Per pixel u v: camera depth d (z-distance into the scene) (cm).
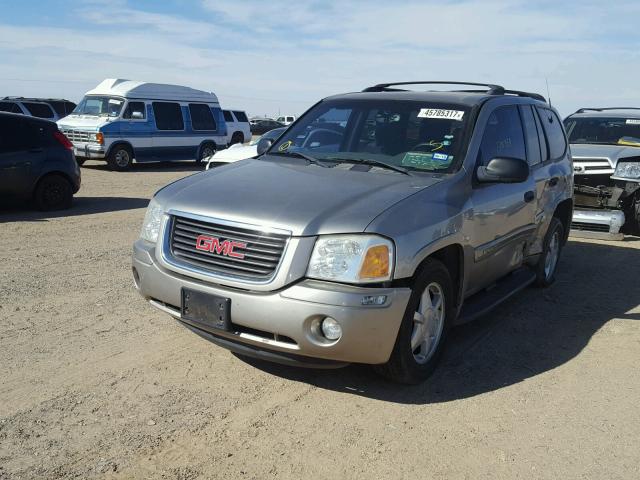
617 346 507
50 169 1037
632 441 359
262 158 510
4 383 390
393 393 404
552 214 614
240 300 358
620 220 879
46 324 492
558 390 421
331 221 360
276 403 384
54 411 360
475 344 500
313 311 345
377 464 325
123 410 365
